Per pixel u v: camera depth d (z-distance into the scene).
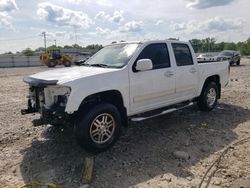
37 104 5.24
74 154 5.04
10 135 6.07
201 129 6.40
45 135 6.04
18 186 4.01
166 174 4.32
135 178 4.22
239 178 4.17
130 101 5.52
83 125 4.72
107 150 5.19
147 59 5.45
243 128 6.49
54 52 39.47
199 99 7.63
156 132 6.22
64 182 4.11
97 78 4.97
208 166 4.59
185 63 6.82
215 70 7.83
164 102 6.32
